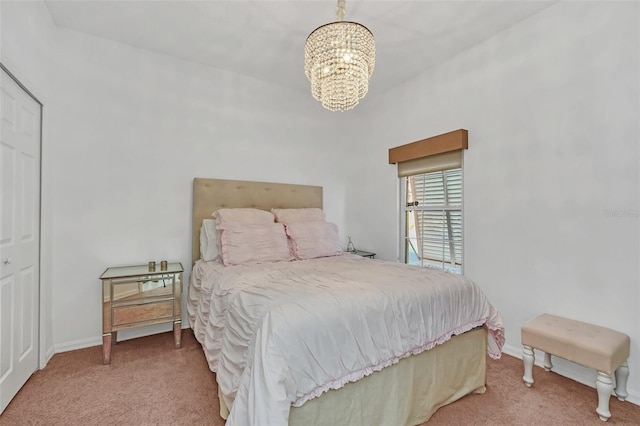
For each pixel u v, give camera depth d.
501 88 2.56
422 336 1.63
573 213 2.14
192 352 2.45
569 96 2.15
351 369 1.37
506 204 2.53
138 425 1.58
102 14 2.32
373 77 3.38
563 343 1.83
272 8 2.26
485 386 2.00
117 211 2.68
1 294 1.67
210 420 1.62
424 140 3.17
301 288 1.63
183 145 3.01
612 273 1.95
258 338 1.24
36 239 2.11
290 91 3.71
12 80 1.80
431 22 2.42
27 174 1.99
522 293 2.43
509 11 2.30
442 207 3.13
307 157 3.85
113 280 2.29
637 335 1.85
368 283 1.75
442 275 2.01
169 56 2.94
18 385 1.85
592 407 1.79
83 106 2.55
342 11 1.97
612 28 1.95
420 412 1.65
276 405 1.07
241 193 3.29
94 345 2.56
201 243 2.93
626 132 1.90
